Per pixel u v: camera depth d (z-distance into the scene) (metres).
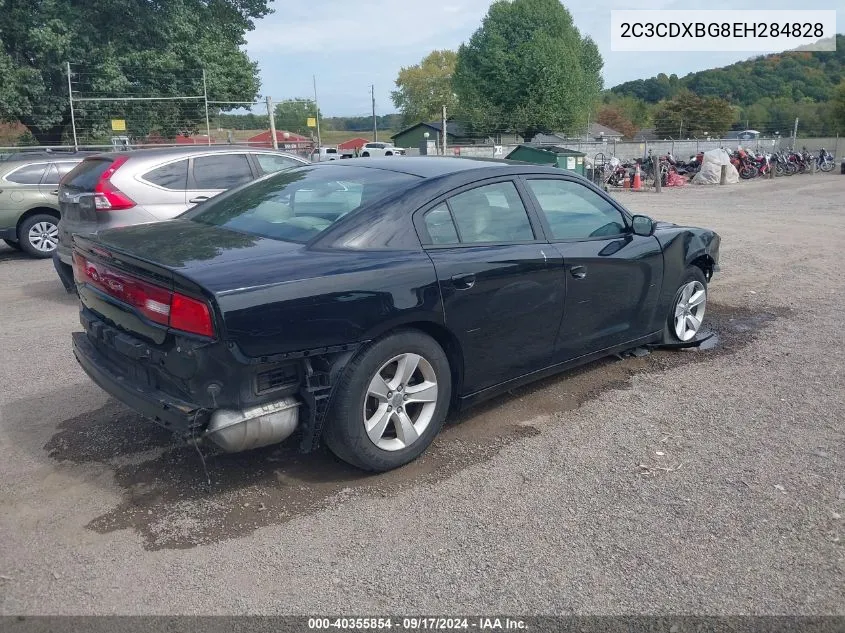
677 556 2.98
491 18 46.53
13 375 5.13
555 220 4.44
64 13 24.94
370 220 3.61
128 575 2.83
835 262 9.83
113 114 26.31
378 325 3.38
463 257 3.79
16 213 10.52
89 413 4.41
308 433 3.30
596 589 2.77
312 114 31.12
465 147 28.16
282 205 3.98
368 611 2.64
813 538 3.12
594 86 54.41
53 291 8.27
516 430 4.21
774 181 29.27
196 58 27.86
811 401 4.68
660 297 5.25
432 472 3.69
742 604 2.69
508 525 3.21
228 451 3.18
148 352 3.20
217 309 2.93
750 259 10.06
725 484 3.58
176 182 7.25
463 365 3.90
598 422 4.34
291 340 3.12
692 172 28.86
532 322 4.20
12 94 24.19
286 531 3.14
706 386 4.95
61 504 3.34
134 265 3.23
